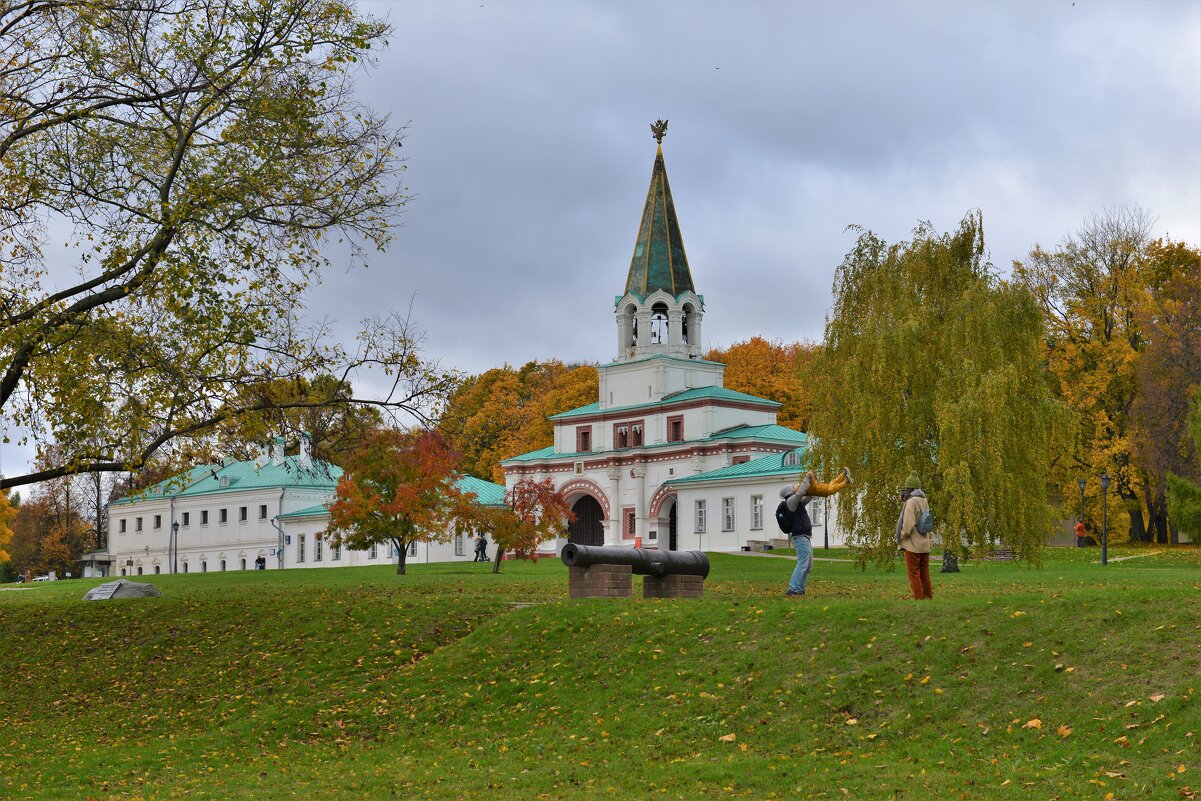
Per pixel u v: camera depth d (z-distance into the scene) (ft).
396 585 121.08
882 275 139.64
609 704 61.36
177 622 90.84
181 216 78.59
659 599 77.97
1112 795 42.50
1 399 81.56
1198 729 45.88
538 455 323.16
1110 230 236.63
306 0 83.10
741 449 279.28
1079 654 54.13
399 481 169.89
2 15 81.71
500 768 54.70
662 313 317.63
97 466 83.46
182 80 83.25
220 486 363.15
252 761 61.26
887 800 44.65
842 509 135.85
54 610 100.32
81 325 79.20
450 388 89.51
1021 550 129.39
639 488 297.33
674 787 49.08
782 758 51.34
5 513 278.05
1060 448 135.13
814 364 141.79
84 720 73.46
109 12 81.20
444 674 70.59
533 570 176.86
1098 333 231.91
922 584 72.28
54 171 85.05
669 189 323.78
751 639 64.23
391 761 58.70
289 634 83.30
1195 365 205.57
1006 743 49.19
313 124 85.25
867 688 56.13
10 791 56.03
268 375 85.97
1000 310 133.49
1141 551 184.75
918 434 134.72
